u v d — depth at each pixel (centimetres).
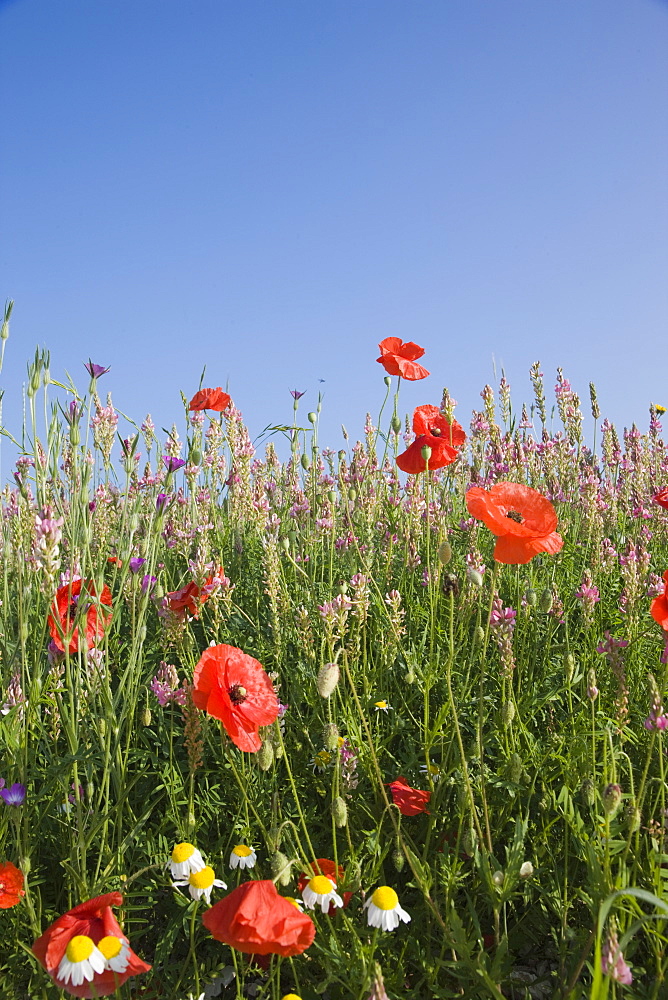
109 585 79
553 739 69
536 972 60
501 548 64
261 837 65
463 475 129
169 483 68
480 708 64
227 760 69
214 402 109
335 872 57
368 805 67
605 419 141
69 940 48
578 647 84
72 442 75
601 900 51
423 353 104
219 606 86
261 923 47
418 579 98
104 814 59
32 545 69
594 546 97
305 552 107
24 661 60
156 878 62
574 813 58
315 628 82
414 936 60
